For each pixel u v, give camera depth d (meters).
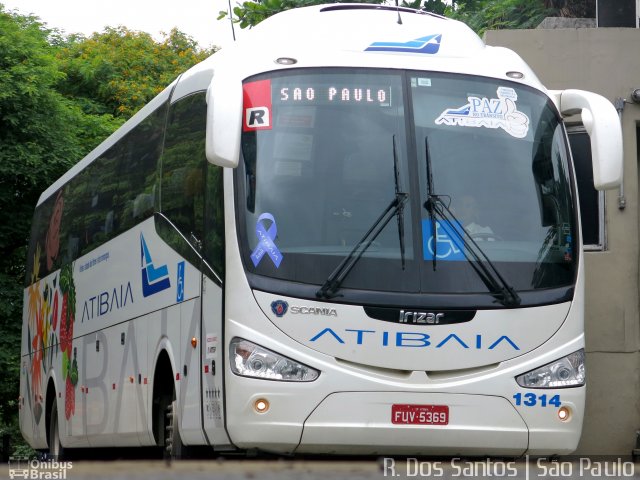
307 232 24.16
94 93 109.69
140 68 113.00
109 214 37.69
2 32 80.06
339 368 23.44
